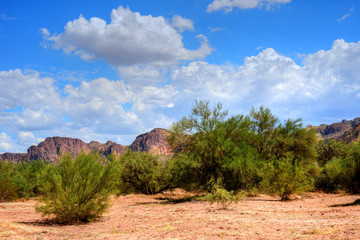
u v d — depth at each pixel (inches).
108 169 448.8
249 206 546.9
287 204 598.5
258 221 343.6
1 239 271.4
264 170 724.0
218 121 789.9
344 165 780.6
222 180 726.5
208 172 745.6
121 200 812.6
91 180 431.8
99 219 448.1
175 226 338.0
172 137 830.5
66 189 414.3
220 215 406.0
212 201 525.7
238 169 716.7
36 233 315.9
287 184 685.9
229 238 253.0
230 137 805.2
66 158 441.4
